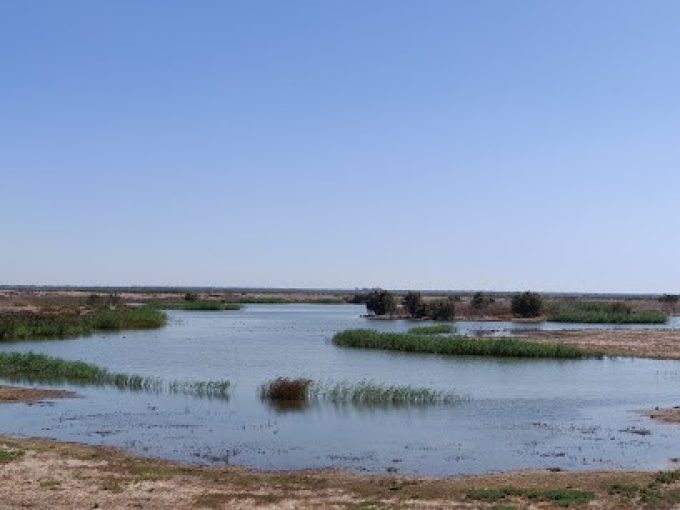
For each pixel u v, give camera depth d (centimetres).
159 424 2939
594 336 6819
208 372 4581
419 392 3528
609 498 1859
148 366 4875
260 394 3666
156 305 13425
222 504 1811
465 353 5538
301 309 15012
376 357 5431
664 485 1981
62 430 2794
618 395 3738
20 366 4306
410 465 2308
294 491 1952
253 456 2417
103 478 2036
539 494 1884
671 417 3150
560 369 4766
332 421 3028
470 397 3644
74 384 3959
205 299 16975
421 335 6394
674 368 4819
